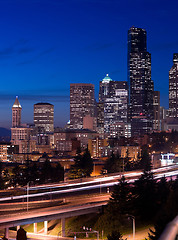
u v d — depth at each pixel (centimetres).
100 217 13112
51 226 14088
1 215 11594
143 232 11669
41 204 14175
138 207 12900
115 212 13200
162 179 14562
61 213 12588
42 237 12538
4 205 14050
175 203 5438
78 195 16288
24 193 18675
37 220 11938
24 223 11600
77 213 13100
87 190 17612
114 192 13738
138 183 14388
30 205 13975
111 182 19888
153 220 12044
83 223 13512
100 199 15012
